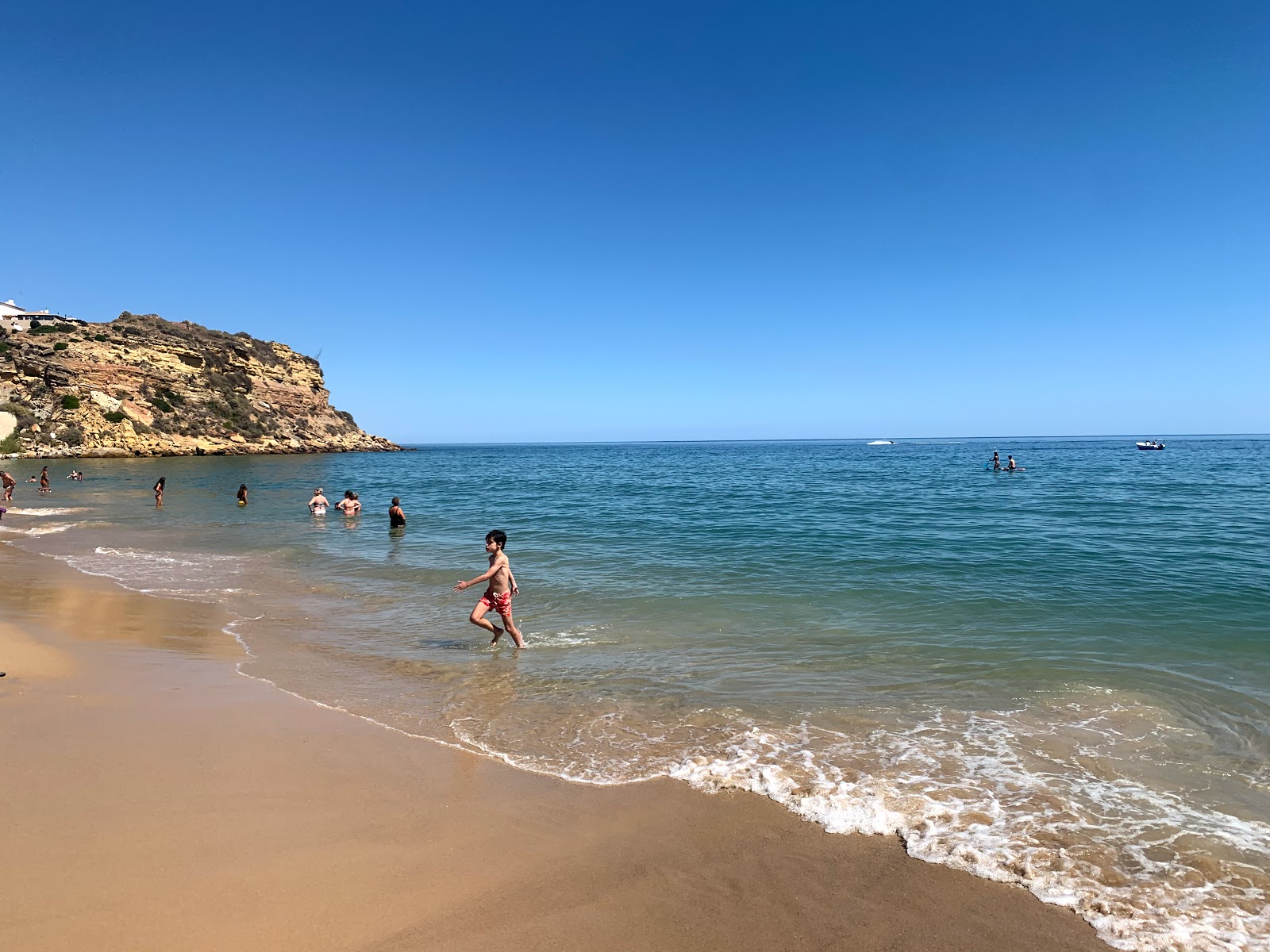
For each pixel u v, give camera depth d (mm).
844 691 6402
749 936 3016
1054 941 3031
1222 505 23250
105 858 3346
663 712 5867
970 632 8352
